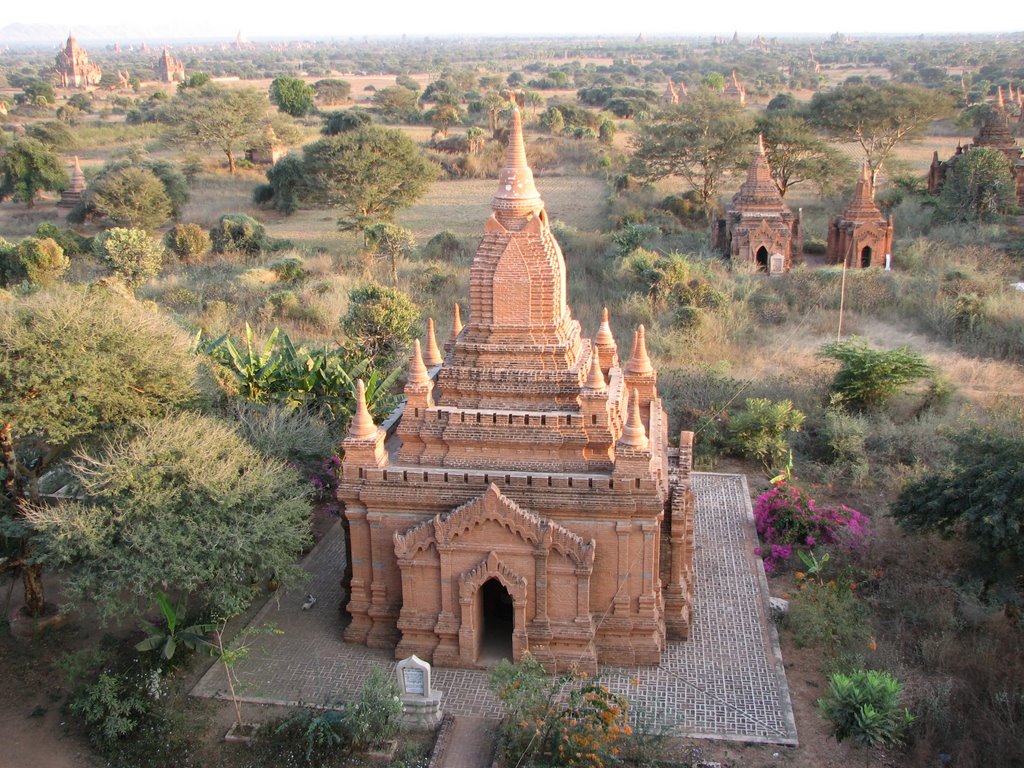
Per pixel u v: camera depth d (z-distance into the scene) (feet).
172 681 69.72
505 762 60.64
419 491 70.28
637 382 85.81
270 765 61.93
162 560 66.95
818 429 116.78
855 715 57.62
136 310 85.76
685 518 75.00
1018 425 93.09
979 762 59.62
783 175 268.62
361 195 232.73
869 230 195.93
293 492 78.69
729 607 79.61
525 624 70.18
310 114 474.90
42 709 67.97
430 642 72.49
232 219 226.99
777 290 180.96
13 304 77.46
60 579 82.28
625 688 68.80
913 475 101.81
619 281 184.55
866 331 161.48
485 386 72.54
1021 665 68.59
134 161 279.69
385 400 114.42
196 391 83.82
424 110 492.13
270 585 83.56
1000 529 71.15
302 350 120.98
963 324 157.69
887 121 285.84
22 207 288.71
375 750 62.54
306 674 71.36
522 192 71.97
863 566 84.38
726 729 64.34
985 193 229.25
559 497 68.59
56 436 72.08
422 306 169.48
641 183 280.31
